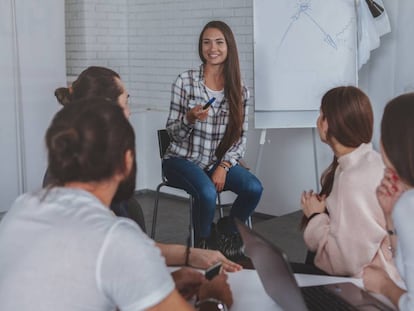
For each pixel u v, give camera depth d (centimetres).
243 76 486
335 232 181
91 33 545
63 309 108
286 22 401
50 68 452
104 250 110
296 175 469
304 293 154
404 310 132
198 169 355
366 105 186
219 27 353
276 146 475
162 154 376
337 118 186
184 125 353
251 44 478
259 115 414
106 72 211
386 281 151
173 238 432
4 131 437
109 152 118
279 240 418
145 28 552
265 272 142
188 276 159
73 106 121
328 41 396
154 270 111
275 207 483
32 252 112
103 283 109
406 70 409
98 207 117
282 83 407
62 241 111
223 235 355
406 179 133
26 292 109
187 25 518
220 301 147
